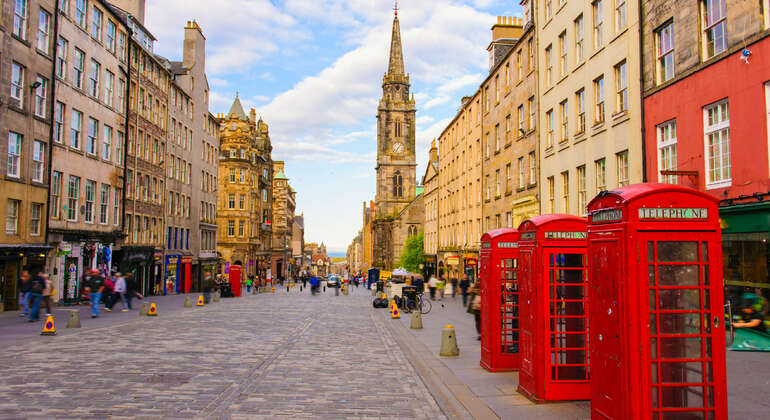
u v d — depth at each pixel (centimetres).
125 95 3769
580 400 845
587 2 2314
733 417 711
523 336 908
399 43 11644
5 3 2423
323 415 759
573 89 2459
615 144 2070
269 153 9394
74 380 948
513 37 3925
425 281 6512
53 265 2850
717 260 592
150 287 4238
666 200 592
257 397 854
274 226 10631
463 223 4722
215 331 1761
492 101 3794
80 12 3159
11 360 1149
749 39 1375
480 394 898
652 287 583
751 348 1254
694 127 1602
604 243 638
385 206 11312
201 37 5609
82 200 3183
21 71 2594
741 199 1386
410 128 11481
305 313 2672
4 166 2444
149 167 4222
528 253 895
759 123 1345
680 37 1673
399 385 978
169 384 929
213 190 6050
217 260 5994
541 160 2822
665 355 588
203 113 5684
